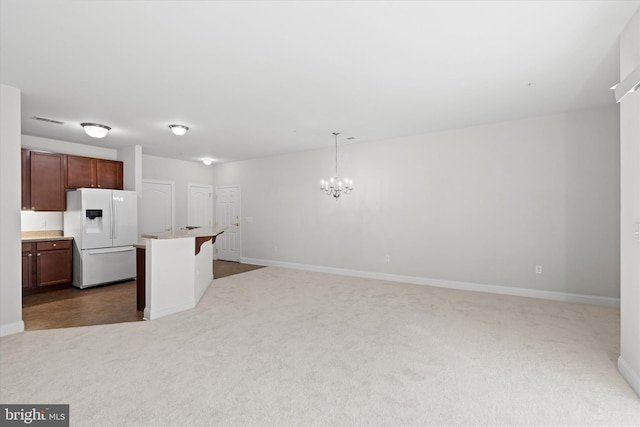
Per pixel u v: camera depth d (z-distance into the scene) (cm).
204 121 439
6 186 312
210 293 470
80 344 287
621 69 224
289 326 331
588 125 400
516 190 446
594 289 400
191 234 391
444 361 252
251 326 331
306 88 327
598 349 271
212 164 812
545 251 428
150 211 679
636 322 209
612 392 207
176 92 335
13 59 262
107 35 227
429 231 514
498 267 460
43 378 227
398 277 545
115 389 213
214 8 197
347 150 598
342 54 257
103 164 565
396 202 546
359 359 256
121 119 427
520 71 290
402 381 222
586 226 404
